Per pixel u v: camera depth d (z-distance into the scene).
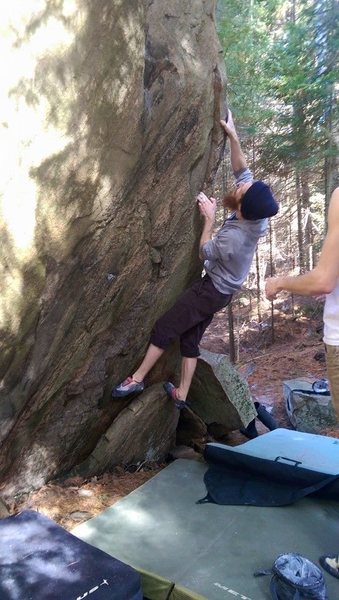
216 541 2.93
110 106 2.73
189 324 3.64
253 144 9.64
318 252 12.17
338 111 8.83
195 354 3.79
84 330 3.24
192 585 2.56
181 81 3.07
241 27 8.45
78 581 2.26
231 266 3.50
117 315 3.44
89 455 3.81
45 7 2.39
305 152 9.23
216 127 3.53
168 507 3.26
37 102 2.45
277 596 2.47
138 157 3.01
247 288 13.24
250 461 3.54
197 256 3.86
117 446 3.80
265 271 14.21
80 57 2.55
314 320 11.72
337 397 2.51
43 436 3.35
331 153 8.23
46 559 2.40
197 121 3.29
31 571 2.31
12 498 3.24
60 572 2.32
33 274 2.68
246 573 2.66
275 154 9.42
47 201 2.61
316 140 9.04
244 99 8.85
